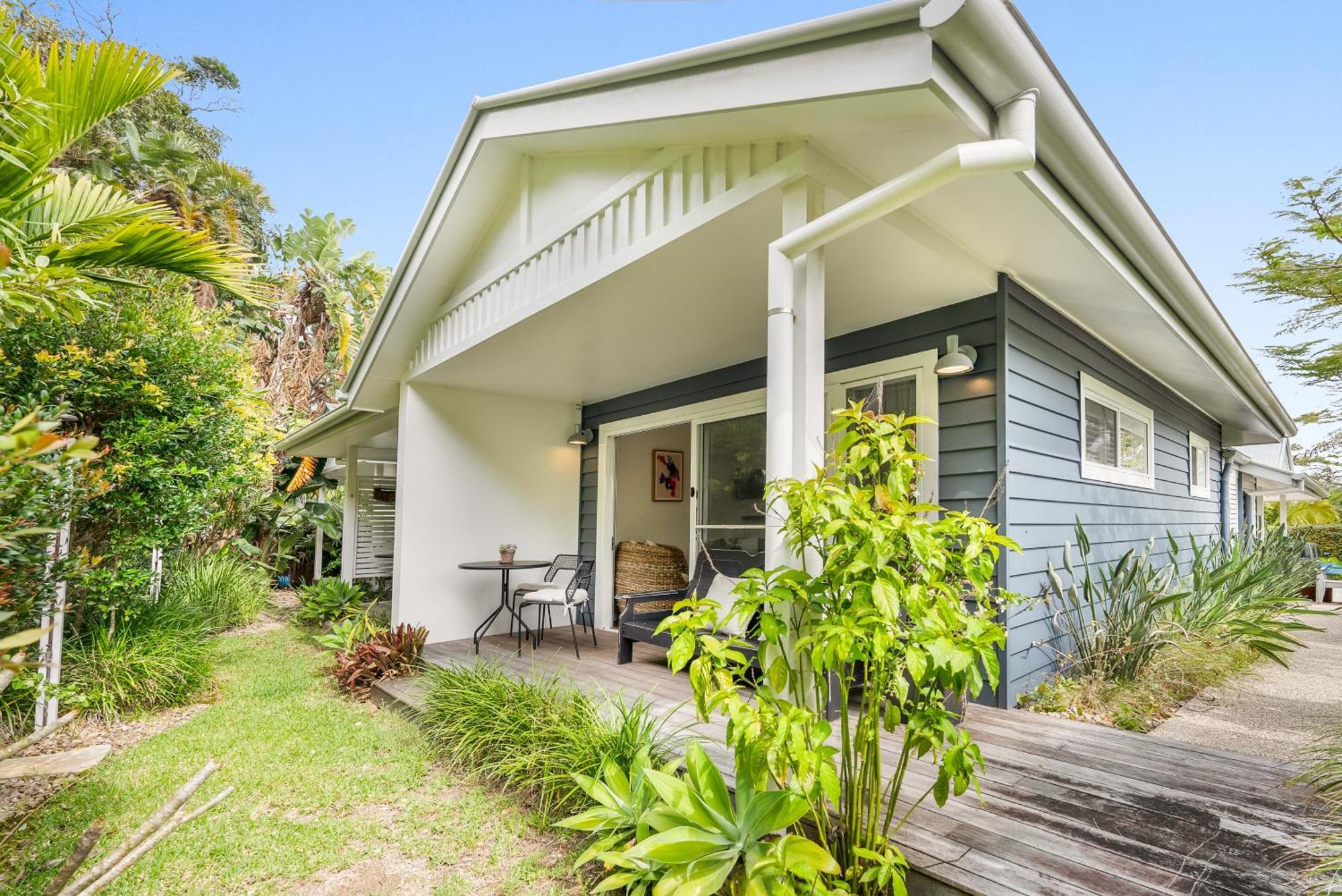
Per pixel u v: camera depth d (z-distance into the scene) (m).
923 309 3.92
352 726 3.84
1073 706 3.59
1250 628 4.22
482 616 5.94
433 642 5.57
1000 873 1.81
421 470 5.68
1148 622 4.07
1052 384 4.11
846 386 4.36
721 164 2.79
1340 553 14.37
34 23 8.20
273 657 5.72
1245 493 12.44
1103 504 4.80
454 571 5.80
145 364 3.98
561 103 3.17
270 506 9.27
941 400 3.86
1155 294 3.80
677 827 1.90
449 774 3.16
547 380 5.67
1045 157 2.44
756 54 2.33
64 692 3.38
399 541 5.53
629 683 4.07
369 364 5.55
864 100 2.14
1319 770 2.41
